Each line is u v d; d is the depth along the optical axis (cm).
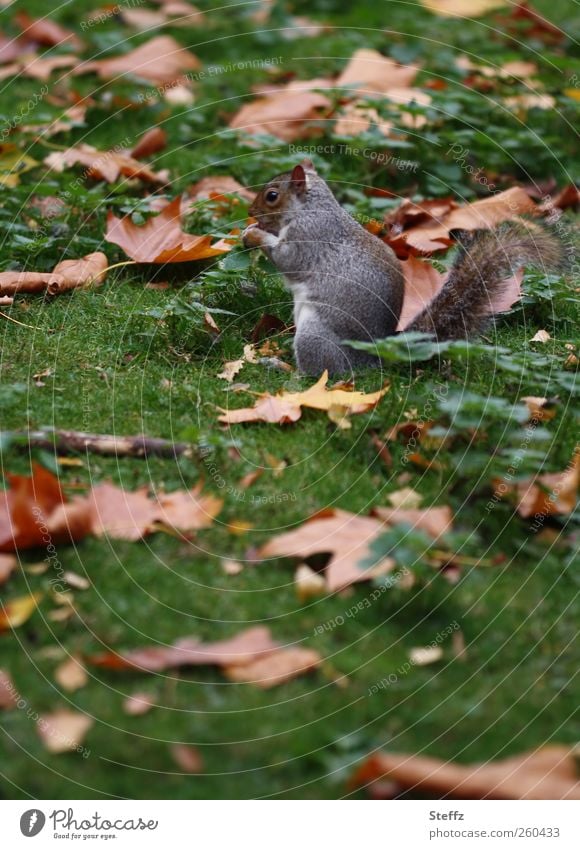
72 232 789
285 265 711
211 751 394
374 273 690
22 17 1188
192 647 434
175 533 502
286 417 584
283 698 417
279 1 1298
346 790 384
